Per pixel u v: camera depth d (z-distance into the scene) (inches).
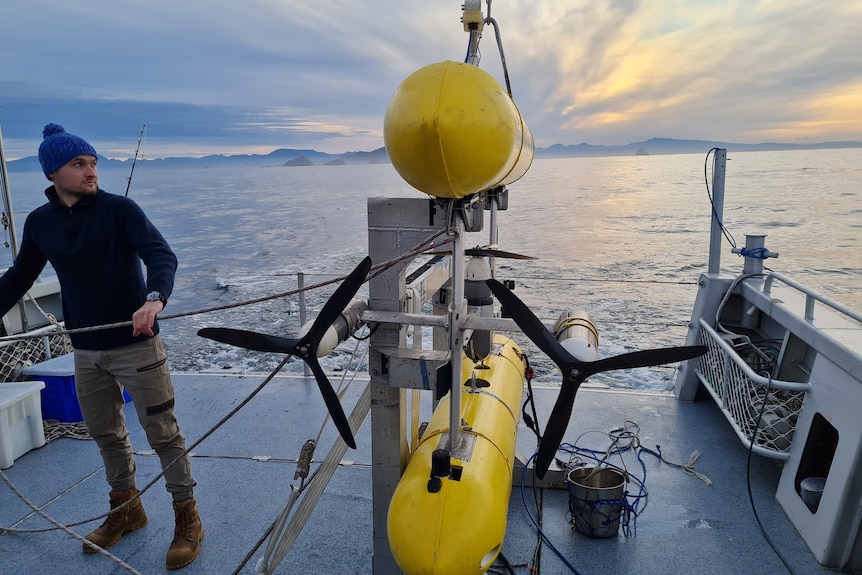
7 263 614.5
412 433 115.4
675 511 137.2
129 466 125.5
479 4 104.7
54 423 184.1
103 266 105.4
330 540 127.7
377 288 89.9
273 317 446.6
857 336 124.6
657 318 433.1
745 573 115.9
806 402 131.2
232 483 151.7
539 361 330.0
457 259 84.0
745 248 183.5
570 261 745.0
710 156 193.3
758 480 150.1
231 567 119.1
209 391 211.8
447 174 70.9
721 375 166.9
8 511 139.7
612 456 162.6
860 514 111.4
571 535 128.1
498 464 91.3
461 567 76.6
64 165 99.4
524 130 89.0
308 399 203.9
